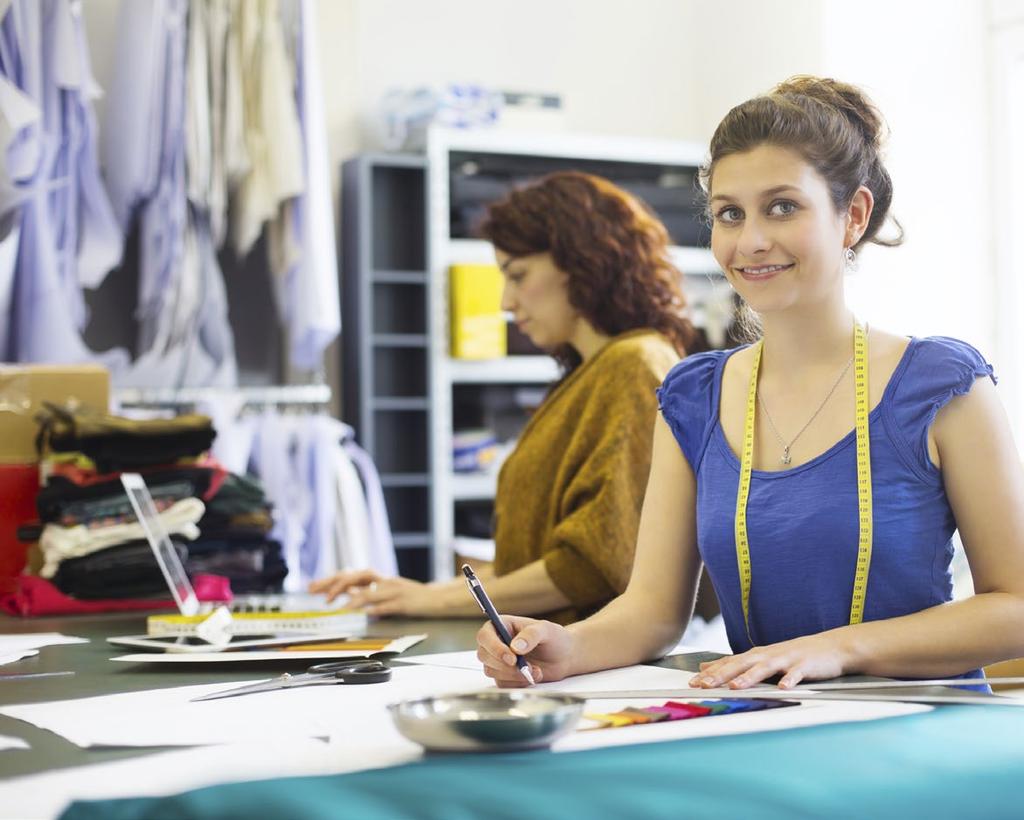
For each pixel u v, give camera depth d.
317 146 4.05
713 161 1.38
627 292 2.08
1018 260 4.80
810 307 1.37
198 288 3.96
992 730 0.92
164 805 0.77
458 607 1.92
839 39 4.76
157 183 3.91
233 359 4.28
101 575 2.16
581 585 1.90
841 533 1.33
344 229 4.59
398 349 4.56
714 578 1.44
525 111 4.68
